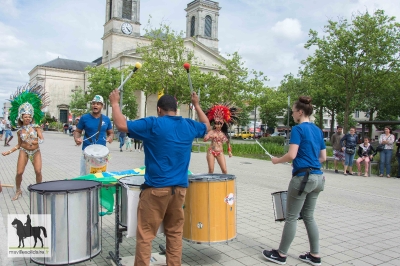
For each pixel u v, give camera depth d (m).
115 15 58.69
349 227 6.02
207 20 65.31
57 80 72.81
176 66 30.08
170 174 3.44
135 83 30.20
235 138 56.09
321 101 36.00
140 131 3.40
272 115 56.69
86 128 6.12
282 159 4.12
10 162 14.28
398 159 12.60
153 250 4.69
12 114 7.25
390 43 21.20
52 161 14.68
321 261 4.45
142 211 3.48
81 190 3.44
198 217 3.96
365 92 23.50
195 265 4.26
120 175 4.71
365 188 10.20
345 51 21.66
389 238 5.44
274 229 5.75
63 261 3.39
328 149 25.69
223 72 32.88
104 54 62.25
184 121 3.65
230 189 4.08
